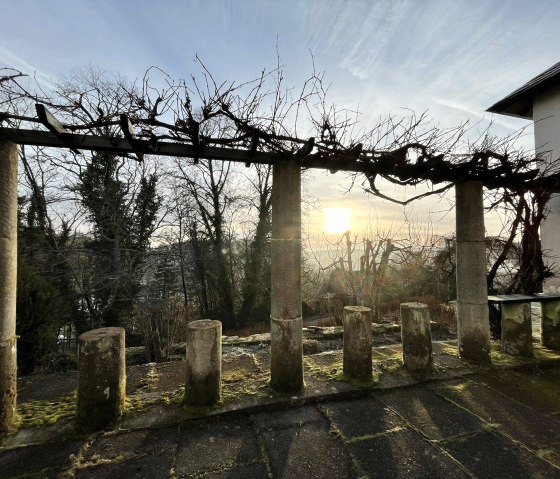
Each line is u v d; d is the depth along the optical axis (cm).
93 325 965
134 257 1117
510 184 430
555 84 711
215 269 1620
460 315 412
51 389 331
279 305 318
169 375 367
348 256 984
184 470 211
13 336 259
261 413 284
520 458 221
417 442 240
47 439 242
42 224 980
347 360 346
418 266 1086
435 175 377
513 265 525
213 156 301
